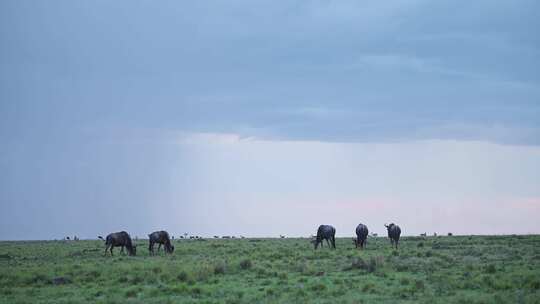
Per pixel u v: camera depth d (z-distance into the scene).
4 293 30.19
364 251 49.47
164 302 26.31
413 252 47.34
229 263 39.34
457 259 42.38
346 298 26.58
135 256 51.47
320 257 45.34
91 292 29.89
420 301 25.44
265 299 26.44
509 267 36.12
